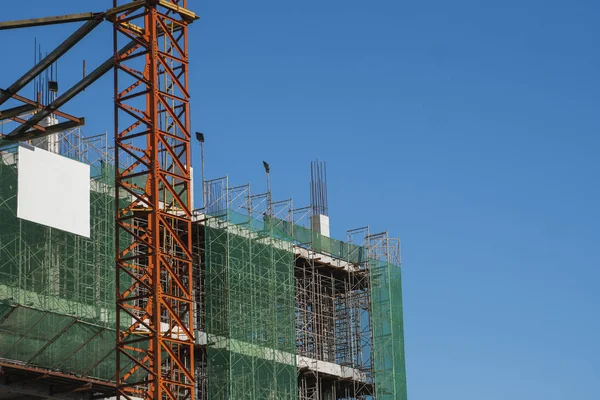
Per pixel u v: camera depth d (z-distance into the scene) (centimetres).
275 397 11138
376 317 12444
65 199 9800
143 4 8694
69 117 9206
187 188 8950
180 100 8994
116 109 8731
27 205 9538
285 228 11894
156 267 8538
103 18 8581
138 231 10688
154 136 8688
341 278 12781
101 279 10062
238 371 10900
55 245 9762
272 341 11250
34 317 9450
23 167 9581
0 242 9406
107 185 10362
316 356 12181
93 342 9906
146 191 8950
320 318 12431
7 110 9081
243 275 11175
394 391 12288
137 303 10338
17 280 9412
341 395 12488
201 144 11644
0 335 9369
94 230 10150
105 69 8750
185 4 9112
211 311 11012
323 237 12469
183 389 10894
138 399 10119
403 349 12562
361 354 12406
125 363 10112
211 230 11194
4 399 9794
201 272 11638
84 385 9831
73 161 9931
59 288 9712
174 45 9019
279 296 11469
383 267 12631
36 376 9544
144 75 9056
